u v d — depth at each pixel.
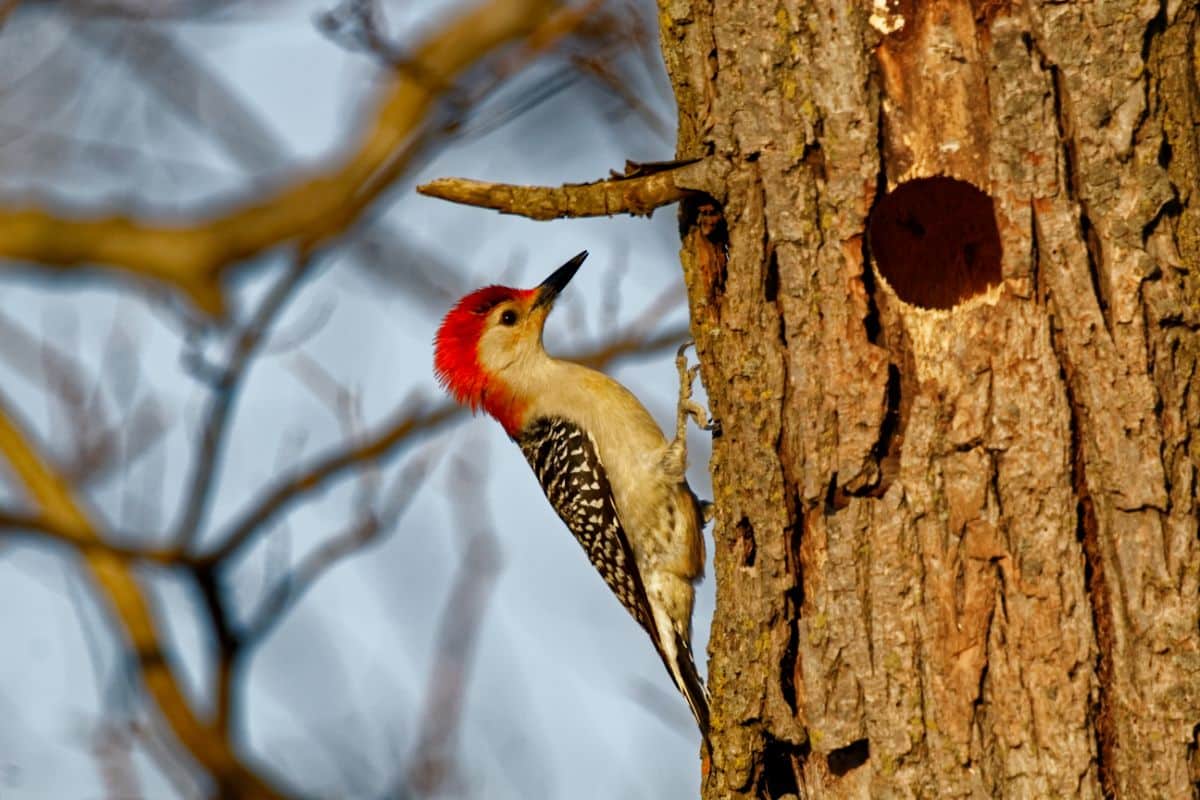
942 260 10.90
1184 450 9.27
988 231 10.70
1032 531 9.43
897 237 10.93
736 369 10.59
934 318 9.86
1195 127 9.53
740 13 10.49
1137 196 9.39
